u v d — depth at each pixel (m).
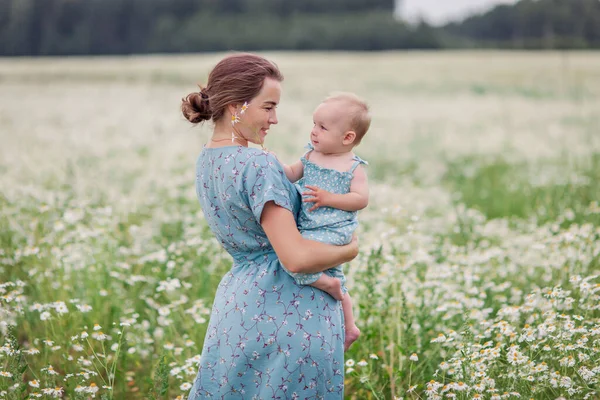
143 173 9.09
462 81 27.86
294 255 2.67
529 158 11.91
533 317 3.73
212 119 2.89
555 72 29.67
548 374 3.13
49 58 57.69
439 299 4.36
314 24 67.56
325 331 2.79
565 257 4.59
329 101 2.89
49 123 14.98
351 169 2.86
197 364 3.85
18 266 5.12
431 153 13.17
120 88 25.58
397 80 28.52
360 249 4.75
